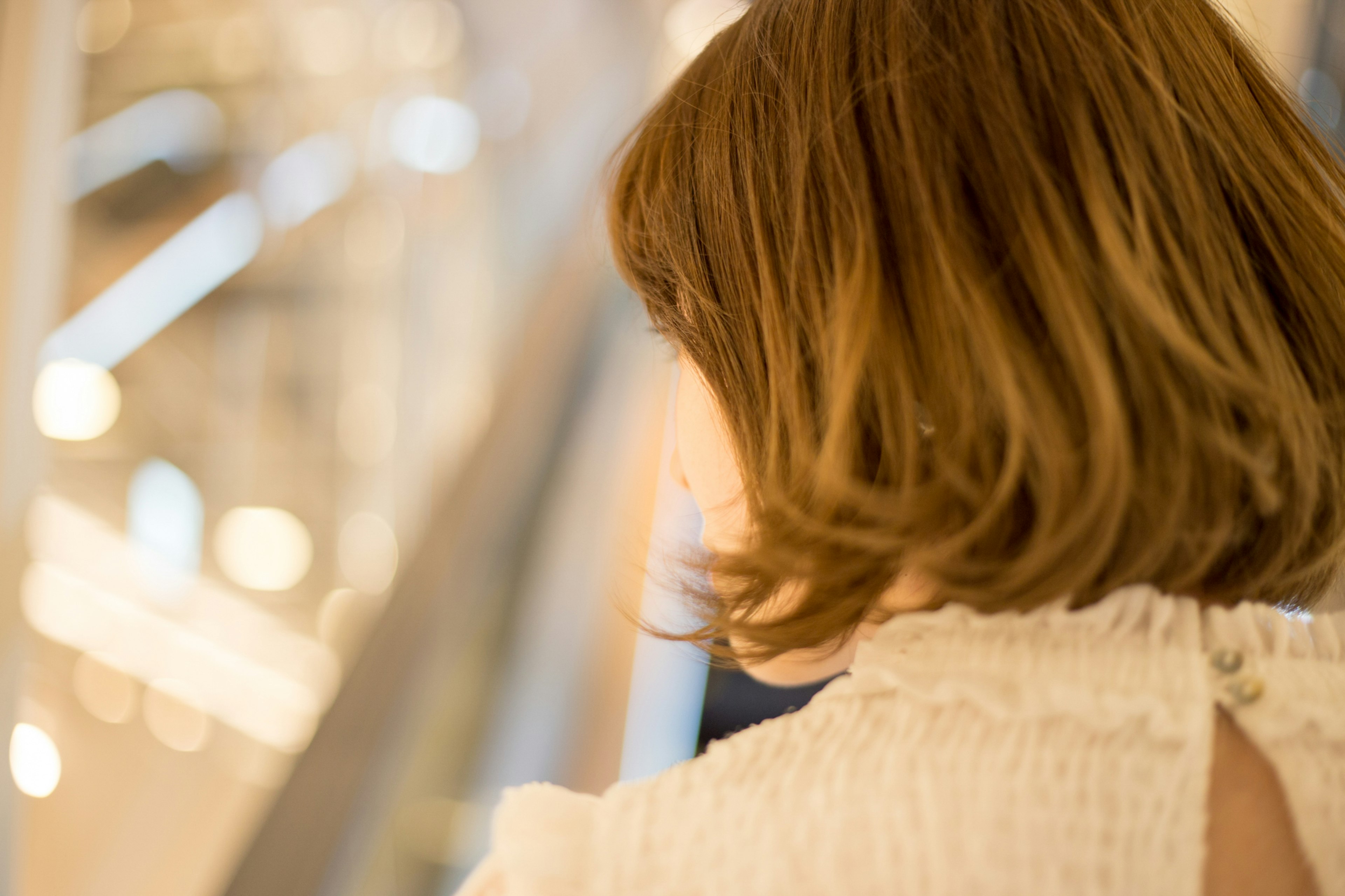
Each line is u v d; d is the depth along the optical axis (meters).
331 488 2.49
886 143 0.40
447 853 1.61
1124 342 0.36
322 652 2.09
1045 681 0.36
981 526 0.36
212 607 2.06
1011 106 0.39
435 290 2.96
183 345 2.44
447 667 1.50
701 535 0.55
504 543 1.70
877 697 0.39
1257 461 0.36
